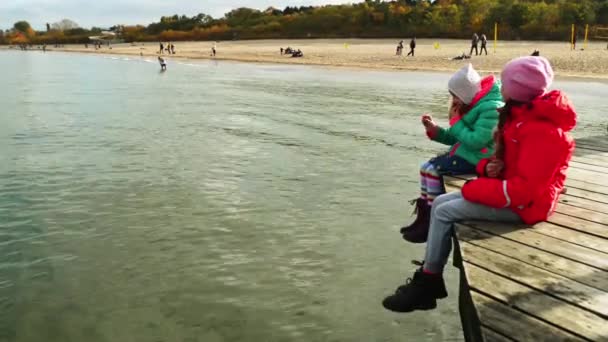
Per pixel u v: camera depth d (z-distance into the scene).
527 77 3.02
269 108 16.88
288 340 3.78
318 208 6.62
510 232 3.44
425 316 4.07
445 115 14.67
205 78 32.12
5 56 98.50
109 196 7.24
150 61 61.75
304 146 10.49
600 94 18.78
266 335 3.84
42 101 19.94
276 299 4.35
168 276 4.78
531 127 3.02
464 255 3.12
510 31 73.88
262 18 125.56
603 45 54.84
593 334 2.30
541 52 41.53
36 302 4.34
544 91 3.06
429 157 9.42
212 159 9.44
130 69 45.78
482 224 3.58
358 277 4.72
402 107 16.55
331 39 98.88
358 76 30.34
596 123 12.85
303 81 27.91
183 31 136.88
